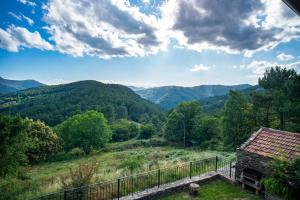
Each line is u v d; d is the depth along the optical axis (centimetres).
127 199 866
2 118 1705
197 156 1927
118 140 7150
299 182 770
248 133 3161
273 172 856
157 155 3053
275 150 971
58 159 4341
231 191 988
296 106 2161
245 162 1029
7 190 943
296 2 216
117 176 1126
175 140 5744
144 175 1053
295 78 2272
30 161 3597
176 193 975
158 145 5816
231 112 3344
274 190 810
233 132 3341
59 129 5403
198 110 5553
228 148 3416
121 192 927
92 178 1057
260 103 2962
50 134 4066
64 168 3106
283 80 2791
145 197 899
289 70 2786
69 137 5194
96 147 5262
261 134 1102
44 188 1020
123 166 1656
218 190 1001
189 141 5519
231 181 1073
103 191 881
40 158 3812
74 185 889
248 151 1019
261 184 944
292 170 804
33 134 3675
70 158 4481
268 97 2848
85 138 5206
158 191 935
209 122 5112
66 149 5162
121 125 7838
